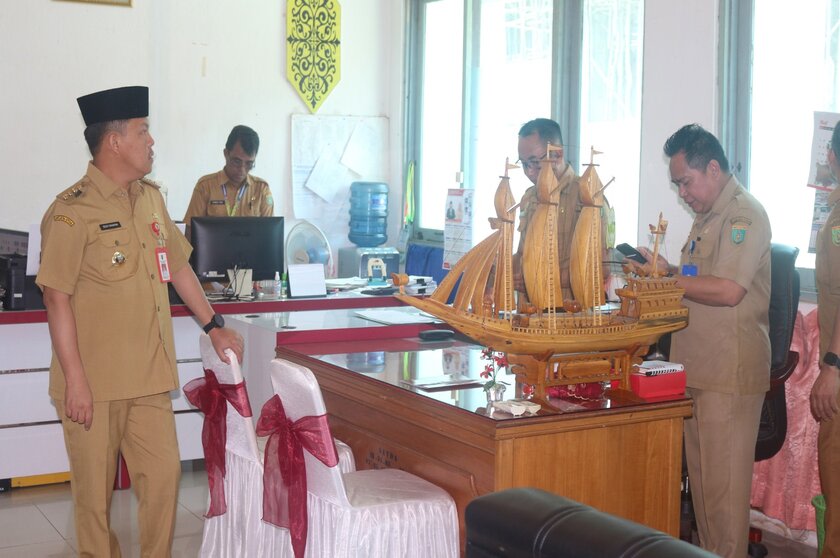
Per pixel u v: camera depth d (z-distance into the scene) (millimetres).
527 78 6199
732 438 3098
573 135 5727
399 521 2566
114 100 2812
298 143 7305
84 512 2881
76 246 2764
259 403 3840
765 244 3033
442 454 2719
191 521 4113
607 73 5449
